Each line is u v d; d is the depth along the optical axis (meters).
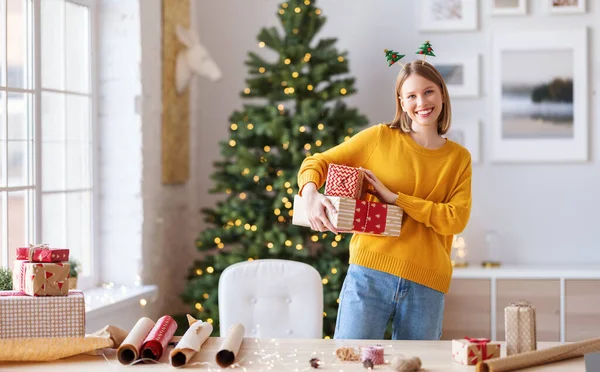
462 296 4.46
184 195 4.88
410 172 2.56
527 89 4.77
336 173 2.44
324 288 4.12
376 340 2.30
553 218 4.80
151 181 4.30
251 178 4.31
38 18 3.48
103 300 3.65
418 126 2.58
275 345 2.23
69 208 3.85
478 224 4.84
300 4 4.34
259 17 4.97
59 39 3.74
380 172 2.58
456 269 4.50
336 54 4.36
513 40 4.77
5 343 2.01
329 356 2.10
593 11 4.73
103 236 4.17
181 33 4.61
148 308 4.21
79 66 3.97
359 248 2.56
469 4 4.77
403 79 2.53
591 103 4.75
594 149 4.76
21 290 2.19
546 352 1.97
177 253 4.77
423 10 4.81
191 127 4.97
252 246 4.15
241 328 2.18
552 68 4.75
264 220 4.21
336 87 4.32
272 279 2.89
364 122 4.30
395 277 2.51
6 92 3.25
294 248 4.12
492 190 4.83
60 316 2.11
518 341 2.01
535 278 4.43
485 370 1.90
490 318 4.45
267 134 4.25
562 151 4.76
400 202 2.47
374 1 4.86
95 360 2.04
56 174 3.72
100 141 4.17
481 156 4.83
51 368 1.96
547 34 4.75
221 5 5.00
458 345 2.02
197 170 5.07
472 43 4.80
